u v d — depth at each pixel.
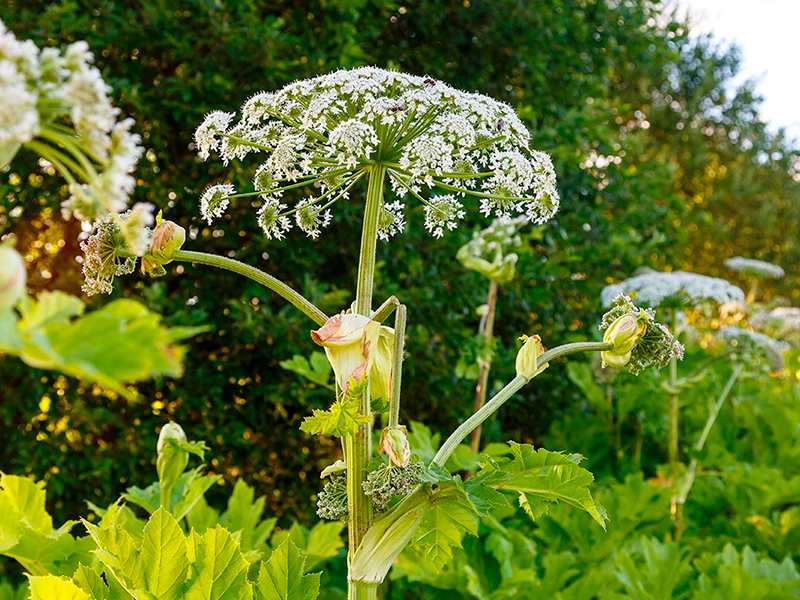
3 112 0.53
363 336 1.20
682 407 4.82
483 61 4.92
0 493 1.54
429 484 1.23
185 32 3.74
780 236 16.72
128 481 3.84
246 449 4.07
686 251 15.71
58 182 3.66
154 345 0.46
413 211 4.01
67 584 1.22
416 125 1.37
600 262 5.52
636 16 5.90
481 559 2.95
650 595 2.87
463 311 4.56
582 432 4.64
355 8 4.04
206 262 1.26
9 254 0.47
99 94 0.61
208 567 1.32
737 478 3.86
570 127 4.88
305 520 4.20
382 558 1.23
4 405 3.54
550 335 5.30
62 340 0.46
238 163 3.78
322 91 1.39
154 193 3.90
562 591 2.90
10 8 3.47
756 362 4.48
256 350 4.06
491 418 4.49
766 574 3.11
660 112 15.23
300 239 3.98
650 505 3.47
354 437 1.25
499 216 1.54
